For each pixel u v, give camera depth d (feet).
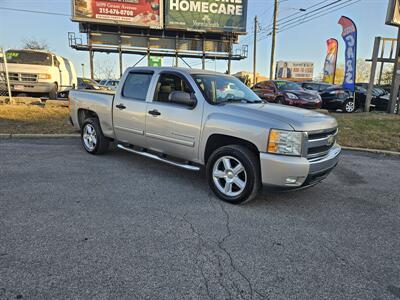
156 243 10.02
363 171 19.30
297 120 12.32
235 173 13.09
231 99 15.01
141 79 17.24
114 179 16.08
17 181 15.21
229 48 98.02
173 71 15.72
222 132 13.19
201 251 9.67
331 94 49.96
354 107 51.01
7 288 7.64
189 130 14.48
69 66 59.67
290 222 11.95
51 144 23.58
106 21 84.99
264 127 12.07
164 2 88.28
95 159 19.74
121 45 91.50
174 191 14.70
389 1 45.47
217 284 8.16
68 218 11.50
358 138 28.14
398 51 46.57
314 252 9.89
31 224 10.92
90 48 89.76
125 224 11.22
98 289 7.75
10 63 46.47
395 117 41.81
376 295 7.97
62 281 7.98
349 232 11.32
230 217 12.16
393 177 18.20
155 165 18.83
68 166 18.03
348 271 8.95
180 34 94.32
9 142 23.77
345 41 49.37
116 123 18.37
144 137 16.78
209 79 15.55
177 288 7.94
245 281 8.34
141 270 8.59
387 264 9.36
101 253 9.31
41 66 47.42
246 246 10.09
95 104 19.66
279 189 12.17
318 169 12.51
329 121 13.62
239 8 92.43
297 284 8.30
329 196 14.89
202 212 12.51
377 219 12.51
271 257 9.52
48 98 49.06
